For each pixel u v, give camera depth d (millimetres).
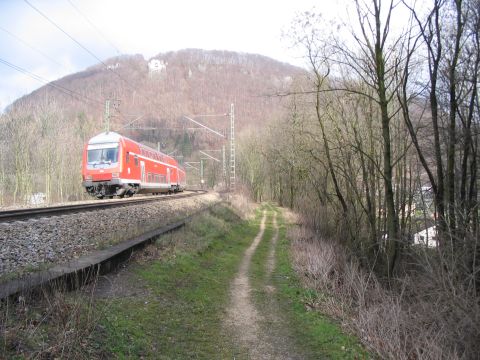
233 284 10742
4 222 10023
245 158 54125
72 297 5926
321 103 17078
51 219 11047
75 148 44250
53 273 6238
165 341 6105
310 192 26312
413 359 6668
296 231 21609
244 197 41031
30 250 8016
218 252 14805
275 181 52594
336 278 11594
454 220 11008
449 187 11539
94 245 9461
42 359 4141
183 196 29234
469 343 6719
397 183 16562
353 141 16516
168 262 10391
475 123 12453
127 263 9211
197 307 8023
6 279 5914
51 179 40031
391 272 13039
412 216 17109
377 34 11719
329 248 14750
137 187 25922
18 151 36969
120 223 12883
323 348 6824
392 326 7199
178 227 14742
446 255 9250
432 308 7984
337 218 19375
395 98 15141
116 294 7156
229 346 6520
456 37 10859
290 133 24734
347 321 8336
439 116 12844
